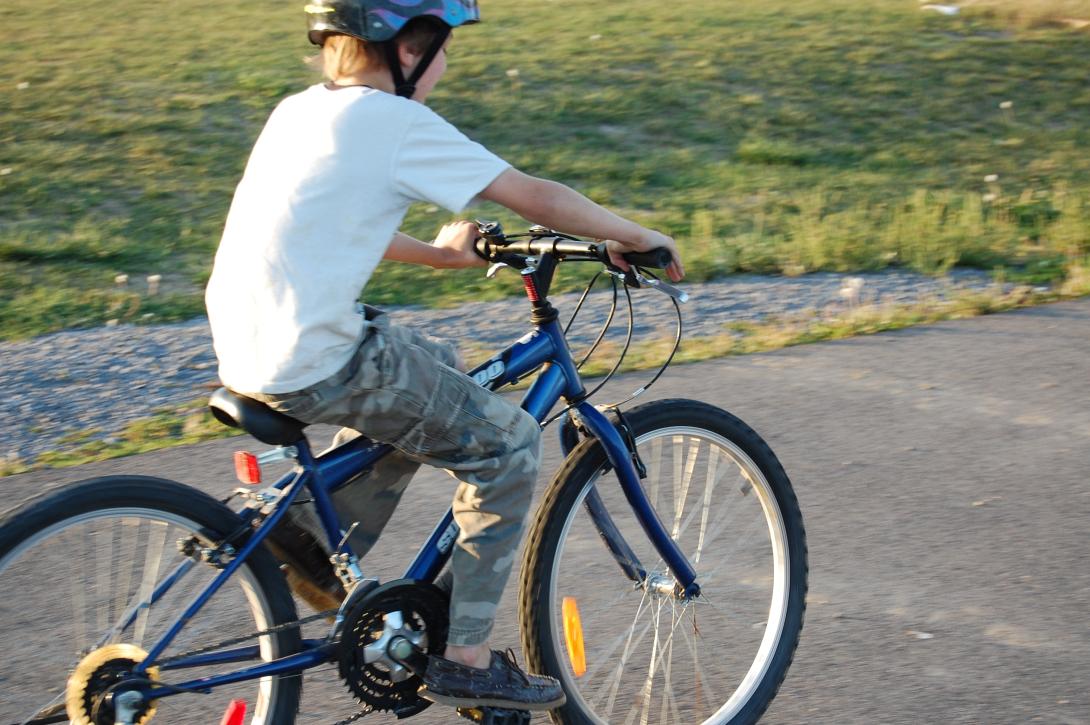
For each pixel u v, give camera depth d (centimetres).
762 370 593
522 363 299
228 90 1197
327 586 290
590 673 341
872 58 1364
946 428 519
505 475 277
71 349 641
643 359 608
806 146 1100
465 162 256
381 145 251
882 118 1187
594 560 394
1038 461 484
